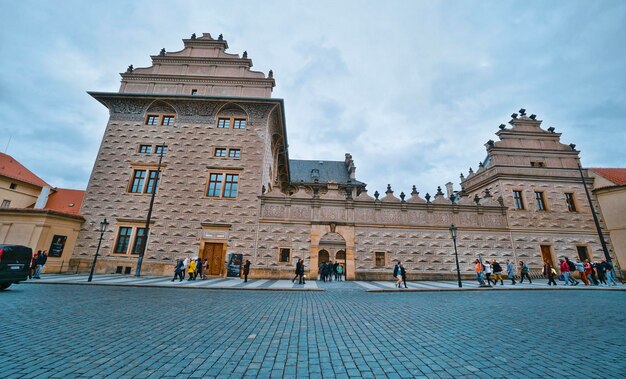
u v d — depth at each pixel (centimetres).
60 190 3291
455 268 2347
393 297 1315
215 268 2300
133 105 2734
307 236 2339
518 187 2652
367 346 547
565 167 2778
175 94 2784
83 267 2267
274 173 3428
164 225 2386
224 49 3020
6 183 3005
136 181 2539
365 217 2423
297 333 638
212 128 2688
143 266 2275
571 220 2580
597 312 917
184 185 2508
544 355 500
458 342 575
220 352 502
